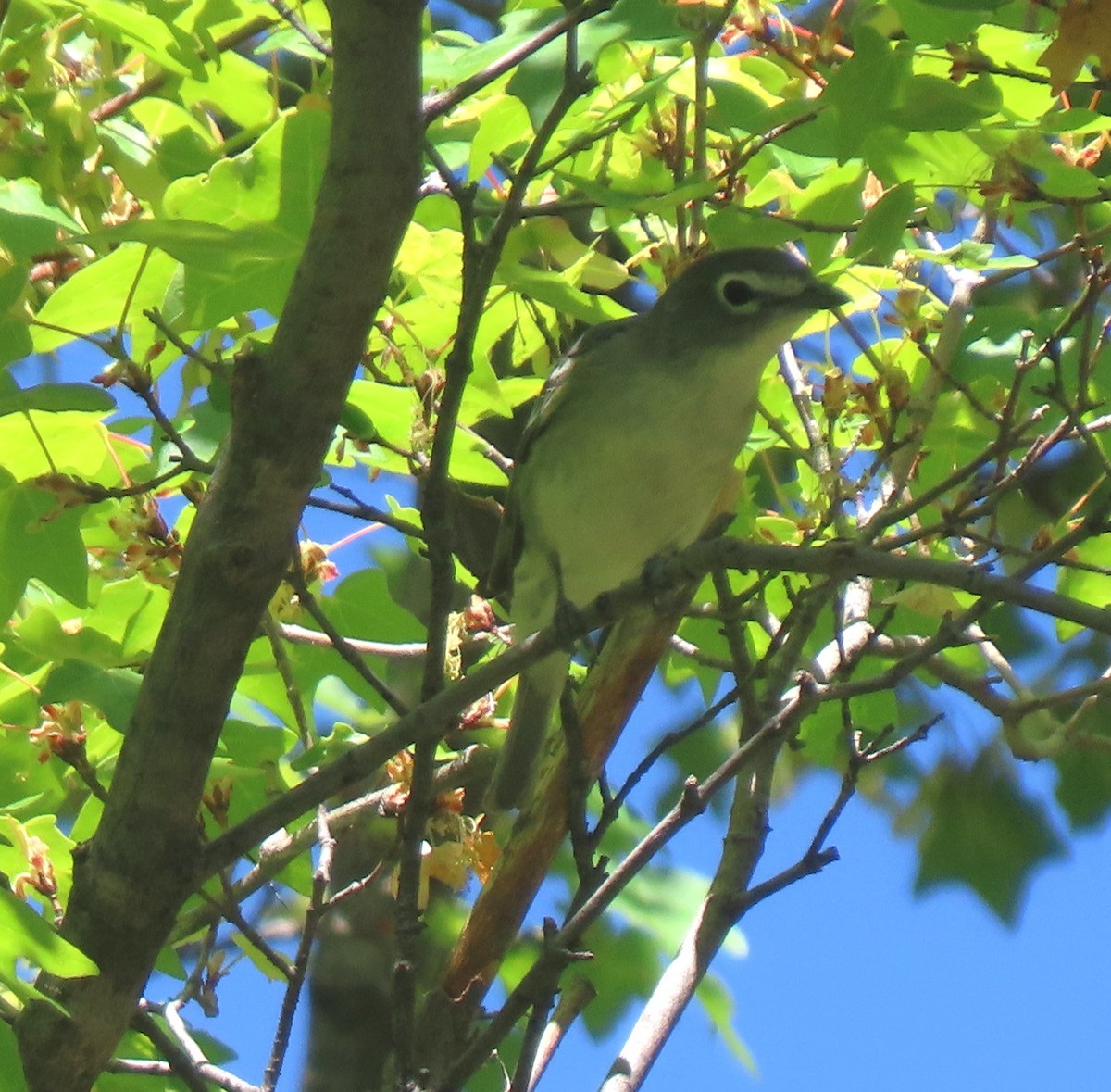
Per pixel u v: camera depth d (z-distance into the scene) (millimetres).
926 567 5617
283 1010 6738
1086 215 9125
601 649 8984
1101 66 6793
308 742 8250
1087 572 9492
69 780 9594
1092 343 8656
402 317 8688
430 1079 6582
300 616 9062
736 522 9711
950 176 7754
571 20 6336
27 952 5902
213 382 7395
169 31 8062
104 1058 6562
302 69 12336
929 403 8148
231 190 7465
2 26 8125
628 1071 7109
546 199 9188
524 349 10352
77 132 8320
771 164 9531
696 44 7680
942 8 6707
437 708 6570
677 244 9062
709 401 8969
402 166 5977
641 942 11750
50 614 8609
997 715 8648
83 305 7629
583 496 9203
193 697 6387
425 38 9273
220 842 6531
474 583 10148
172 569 8008
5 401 6875
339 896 6930
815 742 10141
